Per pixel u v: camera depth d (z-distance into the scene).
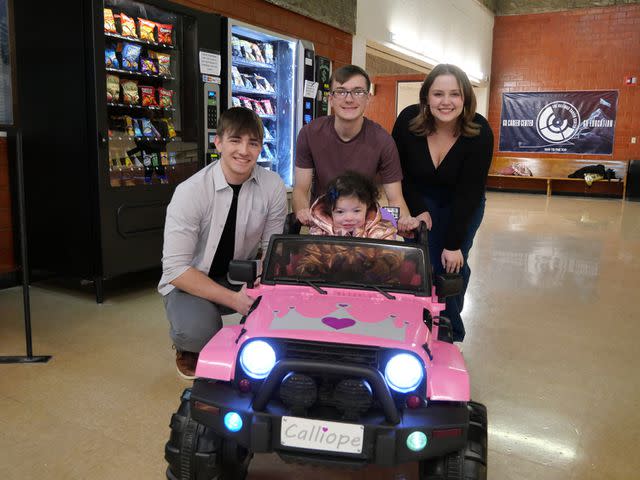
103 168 4.04
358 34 8.36
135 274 5.15
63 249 4.31
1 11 2.99
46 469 2.17
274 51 6.21
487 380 3.17
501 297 4.86
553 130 14.27
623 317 4.38
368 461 1.65
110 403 2.72
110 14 4.17
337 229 2.38
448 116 2.87
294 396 1.65
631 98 13.46
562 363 3.44
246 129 2.57
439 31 11.31
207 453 1.80
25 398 2.75
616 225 9.10
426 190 3.25
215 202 2.74
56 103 4.11
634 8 13.16
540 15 14.05
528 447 2.47
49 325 3.77
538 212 10.66
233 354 1.79
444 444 1.66
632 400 2.96
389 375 1.72
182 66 4.81
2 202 4.47
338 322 1.85
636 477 2.27
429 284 2.17
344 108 2.79
